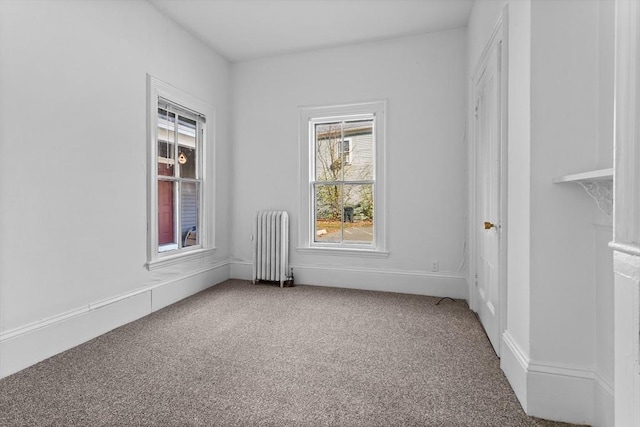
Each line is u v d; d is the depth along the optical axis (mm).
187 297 3465
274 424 1451
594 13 1433
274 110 4102
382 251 3697
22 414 1515
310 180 4031
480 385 1777
